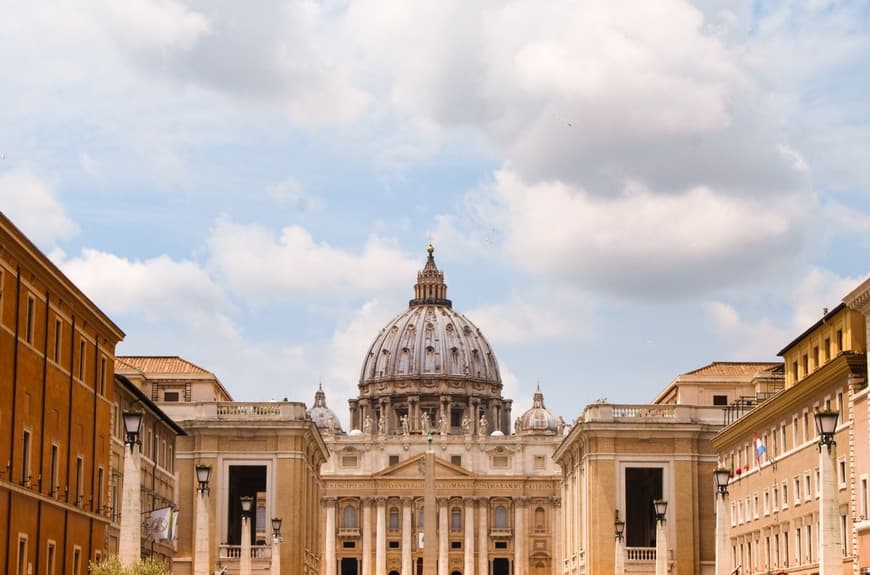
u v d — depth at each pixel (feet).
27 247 223.10
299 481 468.34
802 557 310.65
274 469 466.29
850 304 264.31
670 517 468.34
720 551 248.73
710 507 471.21
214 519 462.19
